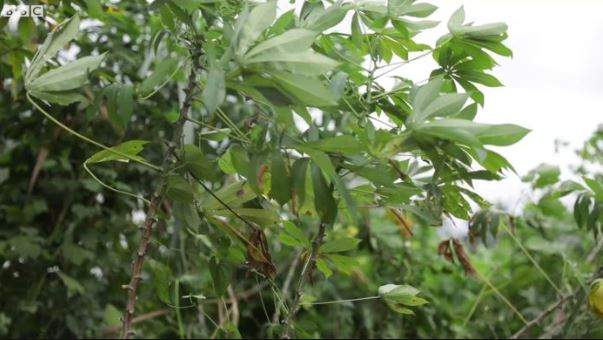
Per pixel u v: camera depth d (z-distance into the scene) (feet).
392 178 6.29
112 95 6.40
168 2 6.33
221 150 7.52
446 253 8.52
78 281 11.05
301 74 5.24
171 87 11.09
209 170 6.22
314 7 6.65
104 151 6.10
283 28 6.22
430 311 12.19
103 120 10.60
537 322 9.86
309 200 6.44
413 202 6.91
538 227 11.14
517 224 11.41
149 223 6.26
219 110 6.14
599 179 11.34
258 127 6.86
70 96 6.32
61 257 11.00
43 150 10.39
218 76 5.15
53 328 11.46
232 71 5.27
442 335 12.48
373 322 12.48
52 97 6.23
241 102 11.11
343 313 12.48
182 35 6.51
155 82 6.33
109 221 11.00
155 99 10.95
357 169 5.80
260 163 5.75
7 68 9.64
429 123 5.42
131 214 11.50
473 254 13.30
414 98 6.03
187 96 6.23
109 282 11.41
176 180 6.22
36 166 10.31
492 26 6.39
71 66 6.23
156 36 7.99
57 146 10.68
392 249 12.48
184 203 6.48
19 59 8.68
